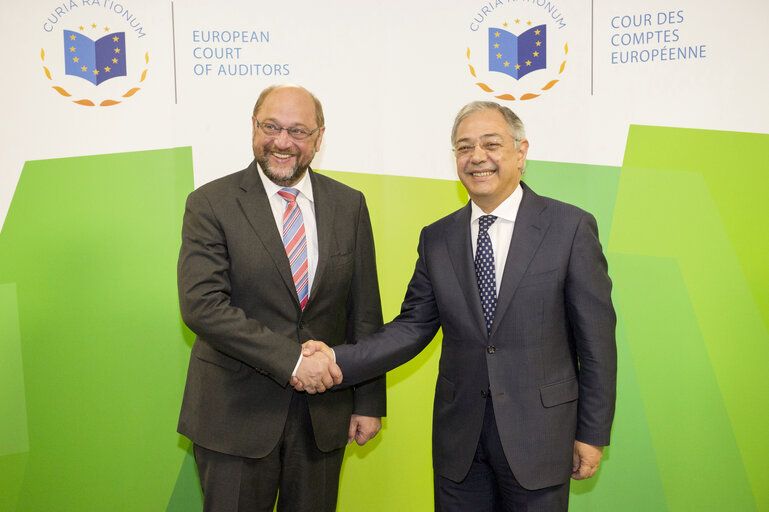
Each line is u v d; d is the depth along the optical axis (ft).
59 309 8.83
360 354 6.92
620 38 8.72
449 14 9.02
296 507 7.00
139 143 8.84
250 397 6.68
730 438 8.73
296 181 6.98
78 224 8.81
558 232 6.29
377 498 9.61
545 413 6.13
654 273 8.80
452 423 6.52
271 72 9.00
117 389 8.98
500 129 6.36
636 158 8.75
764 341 8.59
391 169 9.21
